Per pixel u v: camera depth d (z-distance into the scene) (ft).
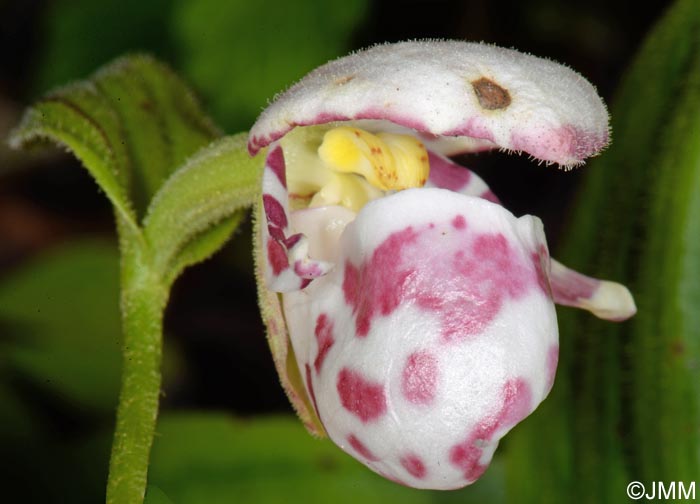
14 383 0.71
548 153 0.54
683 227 0.62
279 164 0.56
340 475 0.65
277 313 0.57
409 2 0.87
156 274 0.60
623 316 0.59
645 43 0.63
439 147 0.60
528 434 0.63
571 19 0.88
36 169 0.95
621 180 0.63
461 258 0.54
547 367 0.54
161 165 0.62
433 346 0.54
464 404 0.54
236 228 0.62
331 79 0.54
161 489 0.64
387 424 0.54
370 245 0.55
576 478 0.62
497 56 0.55
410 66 0.54
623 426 0.62
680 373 0.61
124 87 0.63
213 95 0.71
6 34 0.99
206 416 0.66
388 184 0.57
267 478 0.65
